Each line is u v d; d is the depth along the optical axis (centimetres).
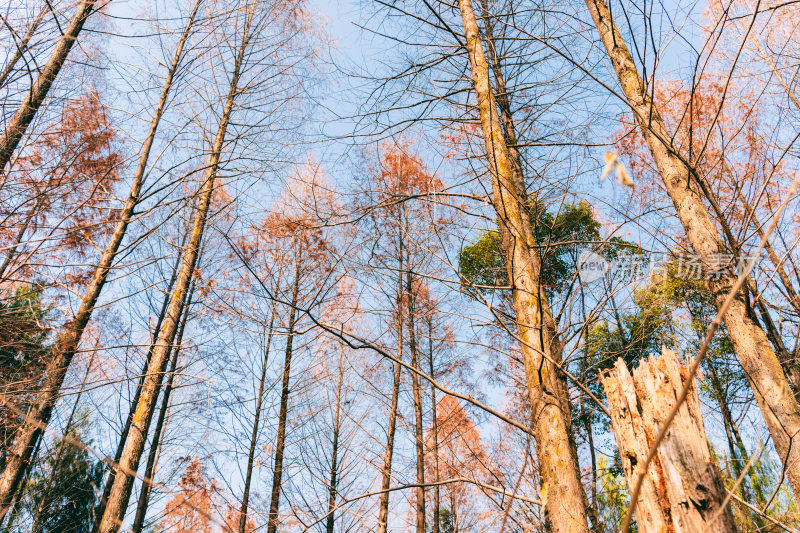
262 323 347
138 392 977
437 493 1029
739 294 367
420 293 887
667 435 200
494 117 395
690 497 186
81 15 650
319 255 888
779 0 473
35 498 1058
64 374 566
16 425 549
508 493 255
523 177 503
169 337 729
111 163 626
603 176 73
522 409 810
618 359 246
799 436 320
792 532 254
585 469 687
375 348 280
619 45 475
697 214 394
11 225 538
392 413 1030
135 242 623
